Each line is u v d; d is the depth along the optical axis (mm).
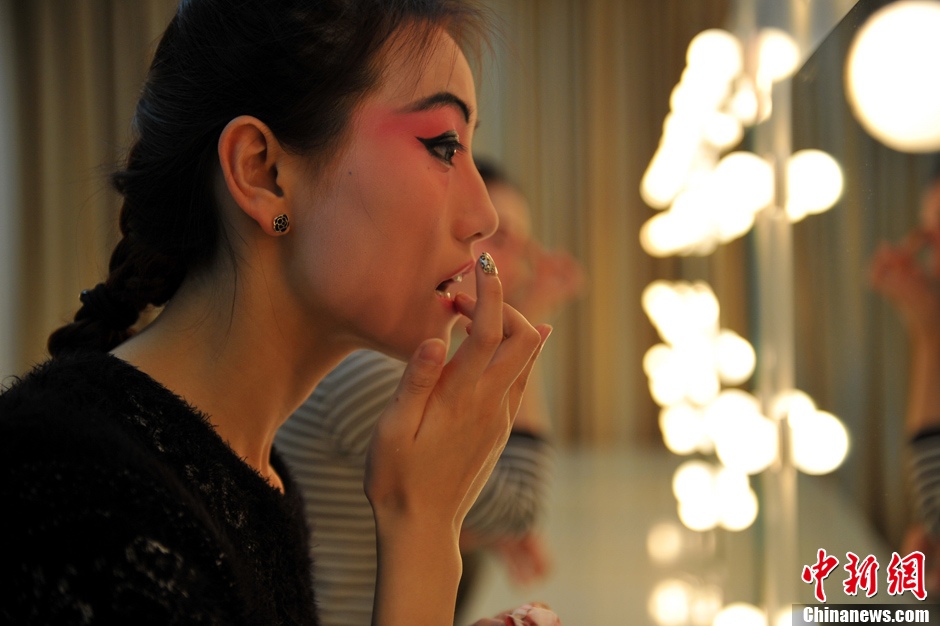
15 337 4332
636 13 5391
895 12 794
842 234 1009
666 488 4055
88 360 600
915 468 789
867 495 925
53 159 4402
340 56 664
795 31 1227
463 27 747
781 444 1410
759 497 1646
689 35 5176
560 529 3295
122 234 754
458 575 693
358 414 1065
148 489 521
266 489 627
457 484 694
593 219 5410
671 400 2357
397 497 683
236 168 657
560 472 4570
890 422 857
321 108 663
